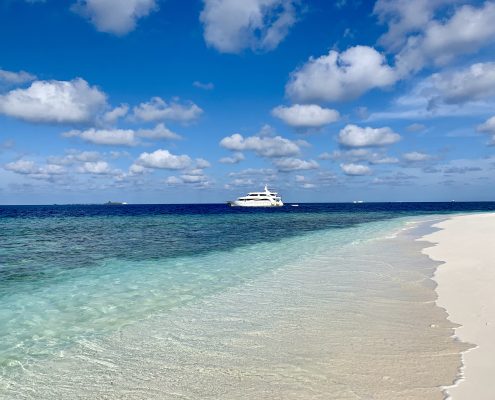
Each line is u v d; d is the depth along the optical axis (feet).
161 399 16.20
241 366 19.13
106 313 29.17
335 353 20.29
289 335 23.31
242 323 25.94
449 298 30.32
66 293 35.76
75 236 96.02
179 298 33.50
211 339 23.07
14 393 16.97
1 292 36.29
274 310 28.89
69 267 49.96
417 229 101.50
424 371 17.63
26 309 30.48
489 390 15.53
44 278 42.98
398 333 23.00
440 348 20.33
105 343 22.84
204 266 50.06
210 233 102.47
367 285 36.52
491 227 92.48
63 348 22.16
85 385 17.60
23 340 23.59
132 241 82.58
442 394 15.40
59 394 16.81
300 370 18.43
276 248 68.13
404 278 38.99
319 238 85.15
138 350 21.63
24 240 86.17
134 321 27.04
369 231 101.40
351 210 349.20
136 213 301.63
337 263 50.08
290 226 128.98
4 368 19.56
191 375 18.31
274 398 15.89
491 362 18.24
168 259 56.44
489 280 35.37
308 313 27.84
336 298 31.96
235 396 16.20
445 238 73.92
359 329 24.02
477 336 21.81
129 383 17.69
